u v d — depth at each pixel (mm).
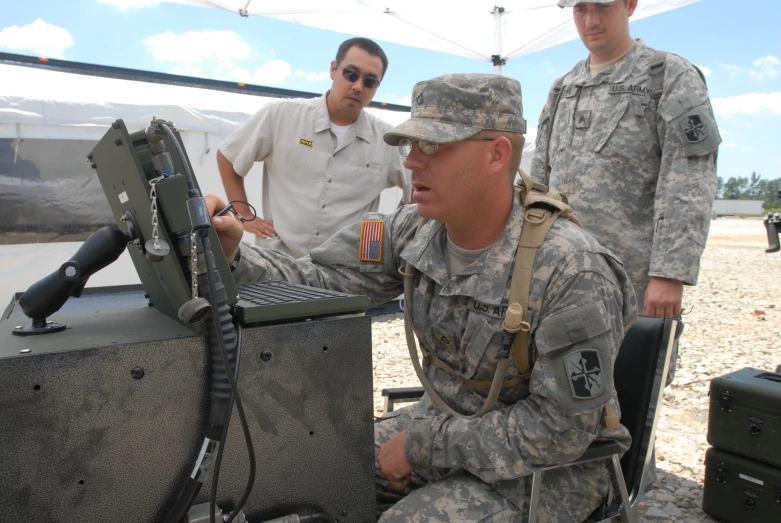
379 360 4309
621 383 1557
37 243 4445
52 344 937
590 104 2344
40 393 875
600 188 2250
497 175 1305
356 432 1116
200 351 983
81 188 4535
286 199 2918
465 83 1260
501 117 1263
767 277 9586
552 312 1241
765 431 1982
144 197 986
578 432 1227
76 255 1062
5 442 858
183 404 973
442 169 1264
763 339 5023
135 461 944
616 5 2219
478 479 1357
